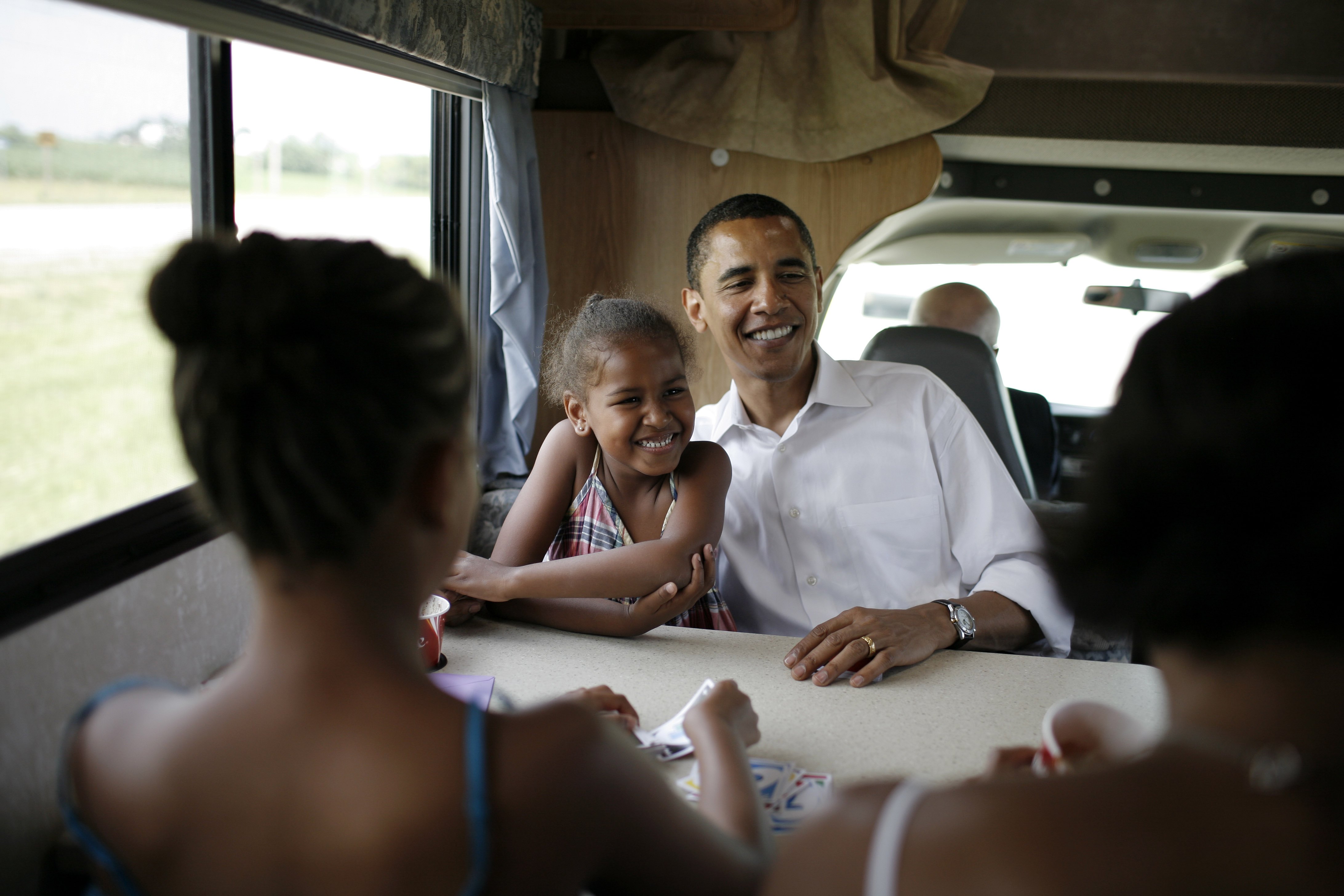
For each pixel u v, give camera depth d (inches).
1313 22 113.6
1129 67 117.4
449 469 20.2
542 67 92.3
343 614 19.0
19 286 33.8
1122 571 15.7
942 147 94.5
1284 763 13.7
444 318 19.6
